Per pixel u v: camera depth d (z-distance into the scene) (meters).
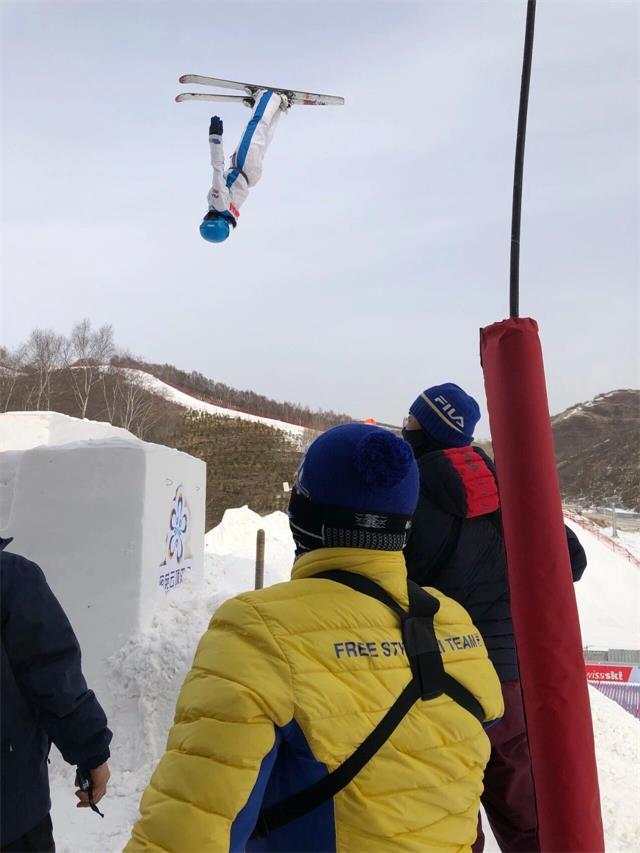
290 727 1.23
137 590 4.96
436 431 2.65
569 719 1.53
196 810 1.17
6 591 2.04
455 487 2.41
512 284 1.61
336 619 1.32
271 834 1.28
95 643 4.92
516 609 1.58
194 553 6.30
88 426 9.91
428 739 1.29
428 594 1.51
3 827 1.95
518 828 2.39
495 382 1.60
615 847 3.70
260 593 1.35
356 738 1.23
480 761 1.38
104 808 4.09
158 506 5.34
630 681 10.38
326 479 1.43
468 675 1.43
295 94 5.59
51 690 2.04
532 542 1.55
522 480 1.55
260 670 1.23
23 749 2.01
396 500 1.43
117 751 4.56
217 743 1.19
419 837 1.23
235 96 5.61
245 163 5.29
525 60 1.59
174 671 4.80
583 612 23.27
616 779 4.38
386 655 1.31
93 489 5.04
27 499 5.05
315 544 1.47
